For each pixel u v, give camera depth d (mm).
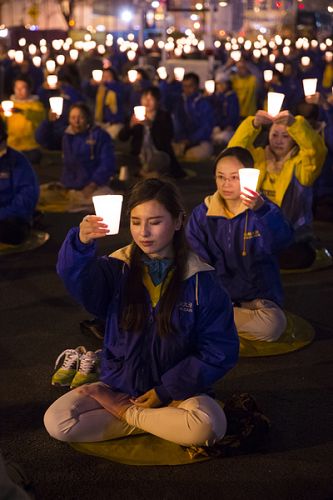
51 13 36719
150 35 25828
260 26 24250
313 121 7684
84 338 4844
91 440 3457
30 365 4430
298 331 4883
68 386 4145
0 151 6715
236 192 4480
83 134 8492
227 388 4125
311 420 3775
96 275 3291
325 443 3549
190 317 3232
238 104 13727
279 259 6129
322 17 23469
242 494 3131
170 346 3281
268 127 5934
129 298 3271
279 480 3229
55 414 3414
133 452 3408
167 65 18344
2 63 22062
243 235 4566
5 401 3977
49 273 6176
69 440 3422
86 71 20250
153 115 10086
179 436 3285
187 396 3301
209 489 3162
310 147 5617
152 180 3170
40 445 3514
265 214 4156
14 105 10836
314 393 4078
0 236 6730
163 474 3264
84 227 3004
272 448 3490
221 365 3244
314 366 4418
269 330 4613
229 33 25953
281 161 5816
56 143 9984
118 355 3408
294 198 5848
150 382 3387
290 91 16562
